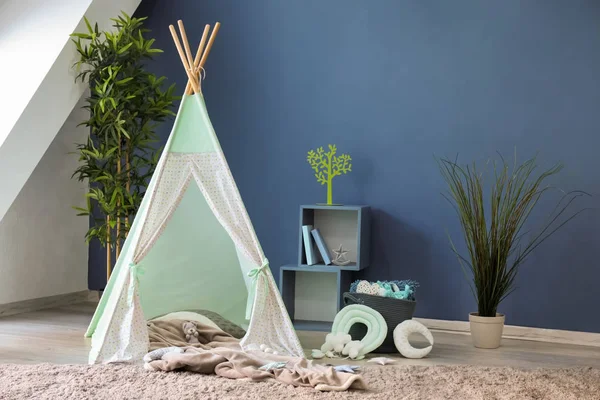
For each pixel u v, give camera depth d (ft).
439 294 17.15
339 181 17.80
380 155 17.52
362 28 17.61
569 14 16.38
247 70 18.40
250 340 14.32
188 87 14.96
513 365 14.28
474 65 16.93
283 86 18.16
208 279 16.38
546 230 16.49
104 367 13.37
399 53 17.39
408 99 17.34
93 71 17.33
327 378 12.65
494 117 16.81
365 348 14.71
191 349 14.07
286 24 18.10
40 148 16.90
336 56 17.79
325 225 17.85
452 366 13.84
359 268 16.76
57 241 18.81
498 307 16.72
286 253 18.16
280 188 18.20
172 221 15.71
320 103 17.90
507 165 16.72
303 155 18.04
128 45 17.06
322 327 17.01
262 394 12.18
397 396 12.23
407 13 17.33
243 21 18.40
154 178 14.89
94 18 17.69
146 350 13.99
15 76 16.83
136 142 17.57
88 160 17.61
